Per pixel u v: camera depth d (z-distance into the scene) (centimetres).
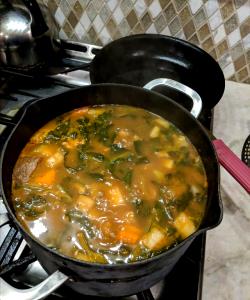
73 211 37
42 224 36
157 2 52
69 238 35
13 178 38
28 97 55
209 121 51
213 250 42
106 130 44
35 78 55
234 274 40
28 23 52
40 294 28
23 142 40
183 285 38
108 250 34
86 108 44
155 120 44
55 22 59
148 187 39
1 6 52
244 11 49
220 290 39
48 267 34
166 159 41
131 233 35
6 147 35
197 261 39
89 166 41
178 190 39
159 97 41
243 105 56
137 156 42
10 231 40
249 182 43
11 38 52
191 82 53
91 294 36
